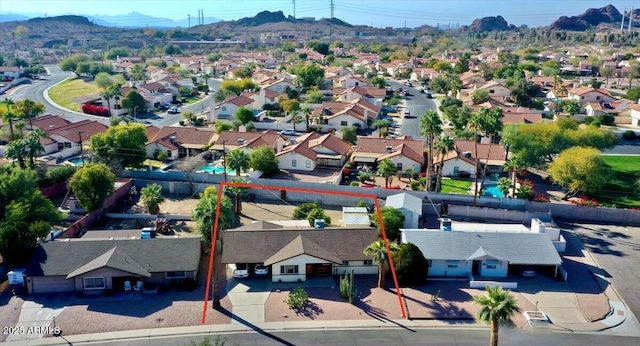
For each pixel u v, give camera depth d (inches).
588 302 2074.3
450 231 2372.0
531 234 2375.7
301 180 3570.4
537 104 6107.3
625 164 4042.8
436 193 3125.0
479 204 3080.7
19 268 2130.9
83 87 7736.2
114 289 2082.9
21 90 7514.8
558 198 3294.8
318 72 7219.5
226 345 1750.7
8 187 2662.4
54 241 2203.5
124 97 5713.6
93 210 2812.5
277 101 6156.5
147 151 4047.7
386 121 5000.0
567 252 2549.2
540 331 1866.4
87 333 1808.6
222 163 3868.1
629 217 2950.3
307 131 5002.5
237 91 6673.2
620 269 2375.7
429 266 2265.0
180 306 1984.5
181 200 3191.4
